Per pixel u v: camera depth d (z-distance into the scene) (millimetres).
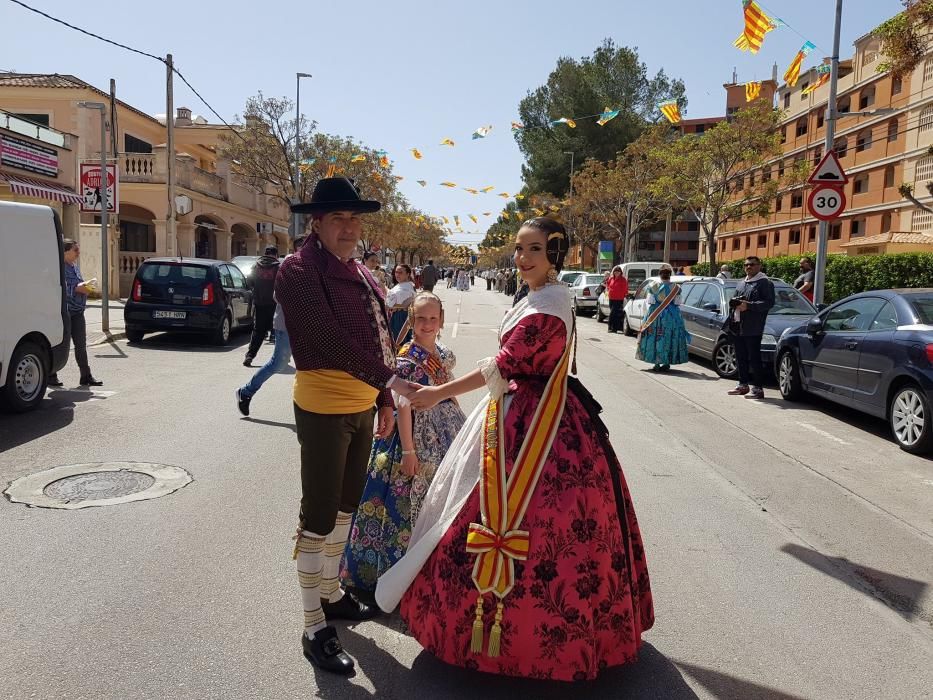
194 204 28562
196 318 13523
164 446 6504
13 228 7406
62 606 3500
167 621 3381
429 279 9875
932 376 6695
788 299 12516
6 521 4594
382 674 3023
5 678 2885
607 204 42531
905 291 7938
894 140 36969
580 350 14883
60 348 8164
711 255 31984
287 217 44406
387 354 3195
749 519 5047
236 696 2820
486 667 2809
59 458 6051
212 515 4777
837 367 8344
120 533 4434
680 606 3734
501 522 2795
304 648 3119
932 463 6652
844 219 41688
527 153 50969
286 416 7875
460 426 3781
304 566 3068
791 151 48125
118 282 23516
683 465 6395
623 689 2965
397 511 3559
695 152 30938
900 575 4184
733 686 3014
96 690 2824
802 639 3426
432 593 2953
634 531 3145
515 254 3049
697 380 11359
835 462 6617
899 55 13281
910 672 3160
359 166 32312
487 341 16391
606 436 3066
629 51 46000
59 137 20594
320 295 2930
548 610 2750
